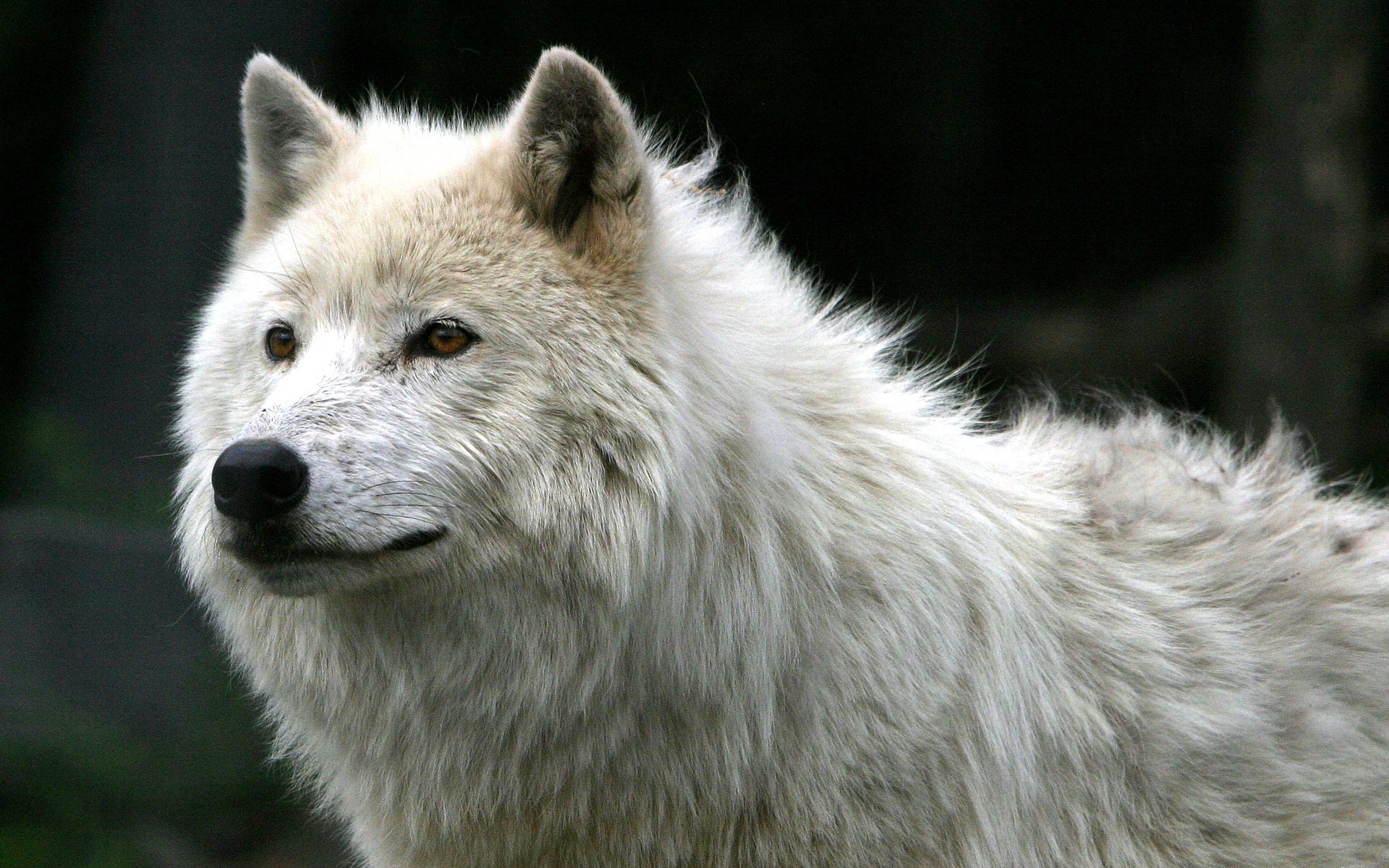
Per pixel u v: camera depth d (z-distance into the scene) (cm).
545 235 619
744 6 2358
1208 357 2083
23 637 1393
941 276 2402
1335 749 649
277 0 1689
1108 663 646
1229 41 2408
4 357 1939
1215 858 639
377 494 580
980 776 616
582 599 591
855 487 638
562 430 593
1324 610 671
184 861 1320
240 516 572
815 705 607
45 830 1325
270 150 712
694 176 721
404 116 778
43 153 1969
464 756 616
